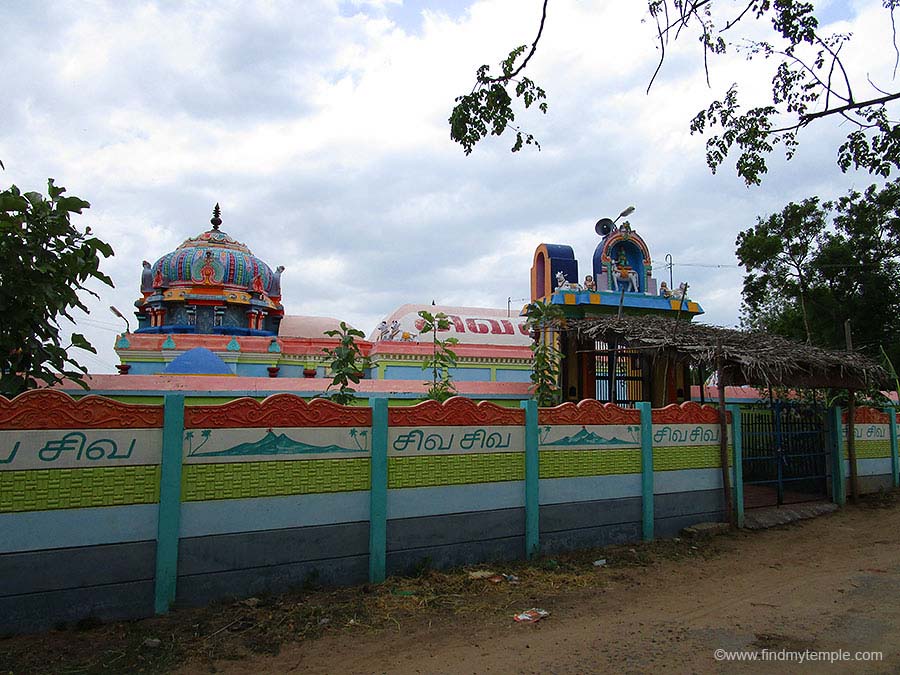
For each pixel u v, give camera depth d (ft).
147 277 77.20
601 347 42.29
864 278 73.10
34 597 15.69
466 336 70.08
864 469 41.39
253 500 18.70
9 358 18.90
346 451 20.36
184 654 14.93
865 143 19.34
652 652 15.75
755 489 40.11
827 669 14.71
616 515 26.71
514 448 24.13
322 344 63.36
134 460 17.11
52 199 19.43
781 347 34.35
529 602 19.58
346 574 20.07
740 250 78.48
